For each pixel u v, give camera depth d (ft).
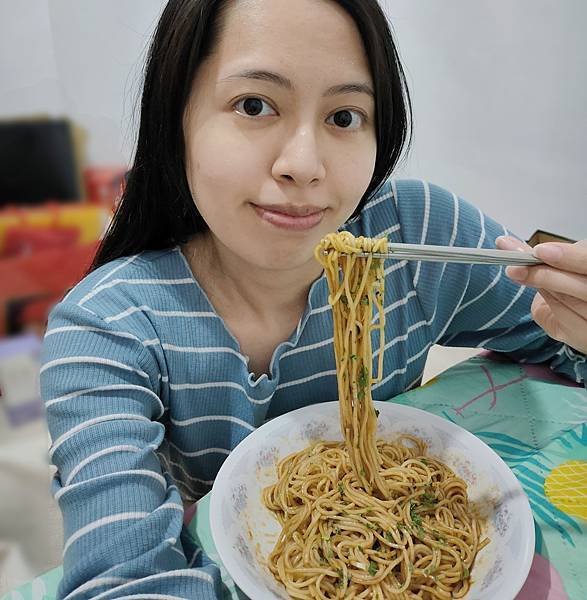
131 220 3.06
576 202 7.70
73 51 7.39
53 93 7.48
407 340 3.56
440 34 7.74
